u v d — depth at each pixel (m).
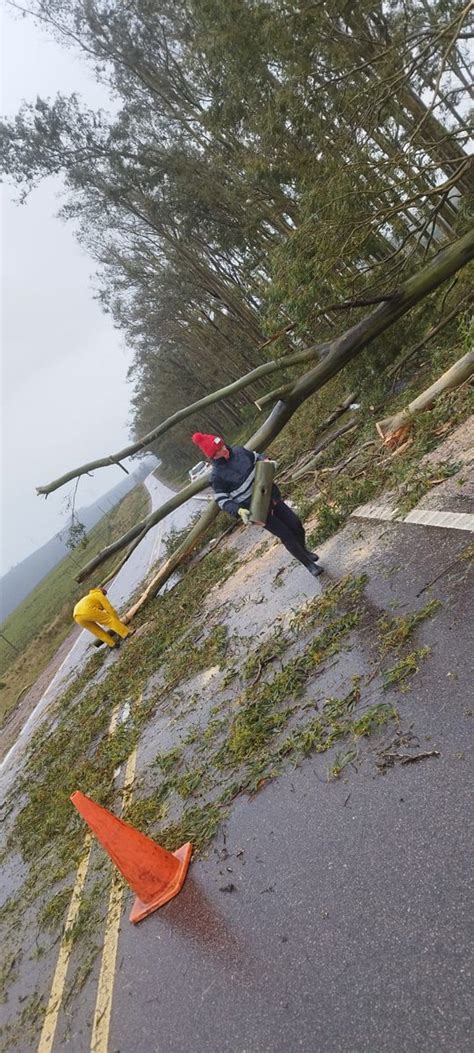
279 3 8.70
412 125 9.91
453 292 9.87
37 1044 3.54
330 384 12.12
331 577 5.73
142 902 3.71
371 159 8.59
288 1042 2.33
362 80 9.66
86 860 5.21
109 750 6.86
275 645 5.38
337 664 4.29
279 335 9.09
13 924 5.22
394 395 9.84
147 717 6.90
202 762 4.77
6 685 26.19
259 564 8.57
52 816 6.68
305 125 9.55
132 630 11.93
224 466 6.02
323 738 3.70
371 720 3.46
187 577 12.02
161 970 3.19
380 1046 2.06
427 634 3.76
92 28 17.48
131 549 11.96
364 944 2.41
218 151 18.52
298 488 10.15
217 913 3.18
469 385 6.64
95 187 22.02
